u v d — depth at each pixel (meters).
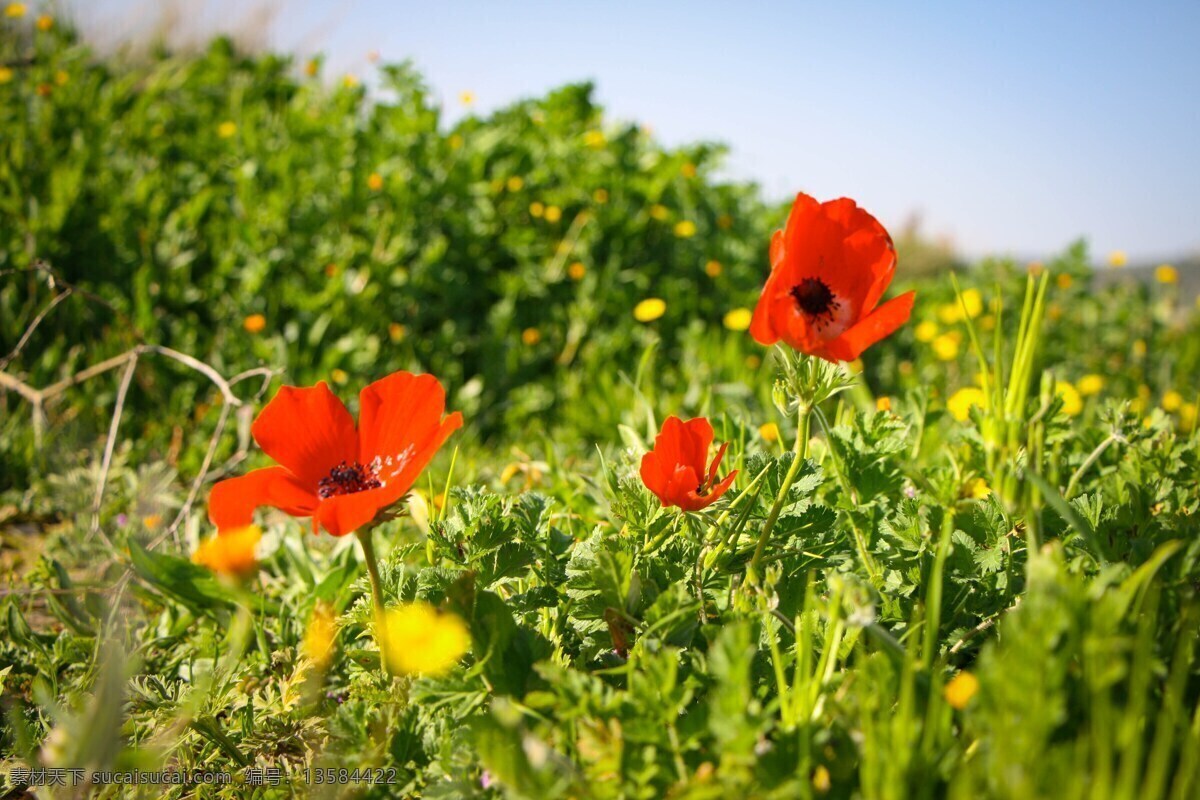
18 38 1.33
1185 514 0.35
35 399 0.61
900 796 0.22
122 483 0.62
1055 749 0.23
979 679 0.23
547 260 1.02
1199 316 1.45
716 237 1.11
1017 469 0.29
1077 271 1.38
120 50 1.58
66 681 0.39
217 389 0.80
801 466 0.34
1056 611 0.23
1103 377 1.21
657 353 0.95
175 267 0.89
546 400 0.88
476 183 1.03
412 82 1.04
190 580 0.41
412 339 0.91
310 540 0.52
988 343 1.18
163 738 0.32
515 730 0.25
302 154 1.02
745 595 0.31
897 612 0.33
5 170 0.90
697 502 0.30
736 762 0.23
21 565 0.55
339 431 0.29
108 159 1.02
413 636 0.27
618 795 0.24
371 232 0.94
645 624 0.30
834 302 0.29
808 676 0.26
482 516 0.33
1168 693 0.24
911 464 0.41
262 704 0.35
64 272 0.87
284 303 0.89
